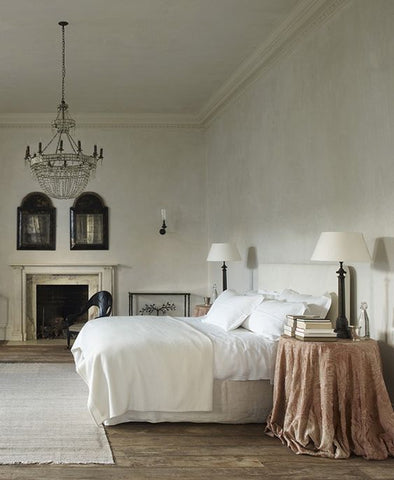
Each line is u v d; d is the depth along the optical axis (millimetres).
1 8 5332
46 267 9352
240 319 5254
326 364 3883
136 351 4523
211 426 4578
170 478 3449
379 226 4359
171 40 6168
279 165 6355
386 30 4234
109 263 9438
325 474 3506
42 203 9375
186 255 9609
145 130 9586
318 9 5113
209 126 9406
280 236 6336
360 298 4664
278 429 4238
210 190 9398
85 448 3996
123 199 9531
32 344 8969
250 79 7168
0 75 7316
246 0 5207
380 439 3855
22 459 3760
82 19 5602
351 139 4766
